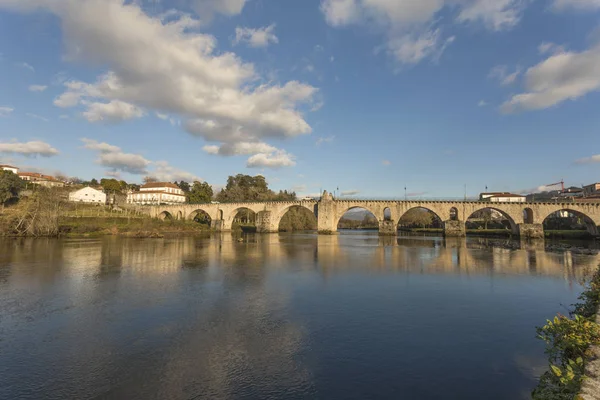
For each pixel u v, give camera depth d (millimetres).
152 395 10984
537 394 8977
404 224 182750
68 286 26891
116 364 13273
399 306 21484
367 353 14250
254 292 25109
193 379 12039
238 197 149375
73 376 12320
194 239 81875
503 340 15742
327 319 18797
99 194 137375
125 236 88188
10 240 67500
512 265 39719
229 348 14805
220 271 34250
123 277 30688
